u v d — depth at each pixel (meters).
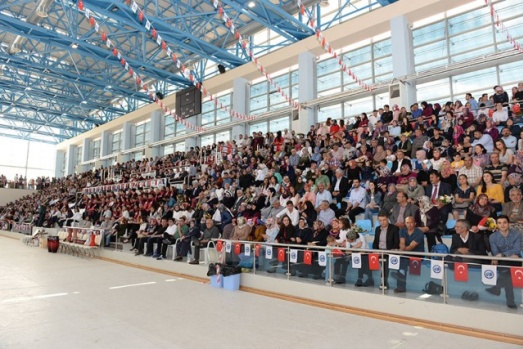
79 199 19.61
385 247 5.77
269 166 11.87
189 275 8.30
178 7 15.10
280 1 14.31
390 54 13.71
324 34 14.62
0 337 4.11
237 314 5.10
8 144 34.25
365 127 11.00
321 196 8.36
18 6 15.42
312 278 6.16
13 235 18.75
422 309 4.79
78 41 15.01
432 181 6.95
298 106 14.99
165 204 12.59
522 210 5.50
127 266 9.81
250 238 7.98
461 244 5.11
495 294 4.41
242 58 18.22
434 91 12.55
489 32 11.59
